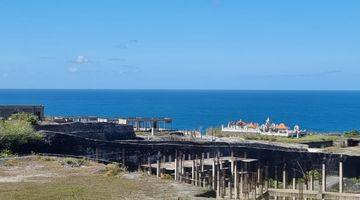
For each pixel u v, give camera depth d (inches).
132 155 2920.8
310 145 3897.6
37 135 2738.7
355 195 2479.1
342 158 3139.8
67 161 2482.8
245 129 4655.5
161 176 2532.0
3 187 1907.0
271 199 2647.6
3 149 2637.8
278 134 4409.5
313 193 2573.8
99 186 1975.9
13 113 3430.1
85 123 3174.2
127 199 1779.0
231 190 2534.5
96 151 2827.3
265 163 3179.1
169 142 3157.0
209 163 2933.1
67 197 1770.4
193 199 1817.2
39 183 2000.5
